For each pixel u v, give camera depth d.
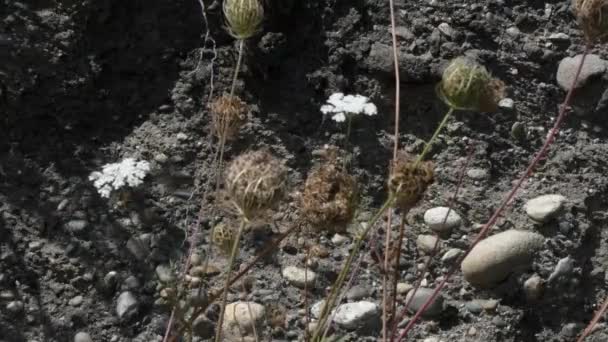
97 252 4.10
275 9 4.60
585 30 3.28
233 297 4.04
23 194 4.22
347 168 4.43
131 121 4.53
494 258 4.09
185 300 3.79
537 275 4.16
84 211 4.20
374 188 4.43
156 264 4.09
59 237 4.12
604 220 4.49
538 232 4.34
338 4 4.75
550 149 4.66
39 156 4.33
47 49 4.45
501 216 4.38
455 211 4.36
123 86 4.57
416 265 4.21
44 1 4.52
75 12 4.52
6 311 3.92
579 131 4.75
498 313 4.08
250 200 2.84
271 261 4.17
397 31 4.75
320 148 4.50
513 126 4.65
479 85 2.96
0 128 4.34
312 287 4.11
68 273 4.04
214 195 4.33
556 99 4.83
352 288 4.09
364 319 3.97
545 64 4.89
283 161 4.44
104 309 3.98
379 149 4.52
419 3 4.89
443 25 4.83
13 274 4.01
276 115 4.55
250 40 4.53
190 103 4.54
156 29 4.66
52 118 4.41
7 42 4.39
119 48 4.60
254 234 4.22
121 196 4.25
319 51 4.67
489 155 4.59
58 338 3.89
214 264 4.12
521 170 4.59
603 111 4.80
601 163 4.64
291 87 4.62
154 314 3.97
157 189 4.32
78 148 4.38
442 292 4.12
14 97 4.36
